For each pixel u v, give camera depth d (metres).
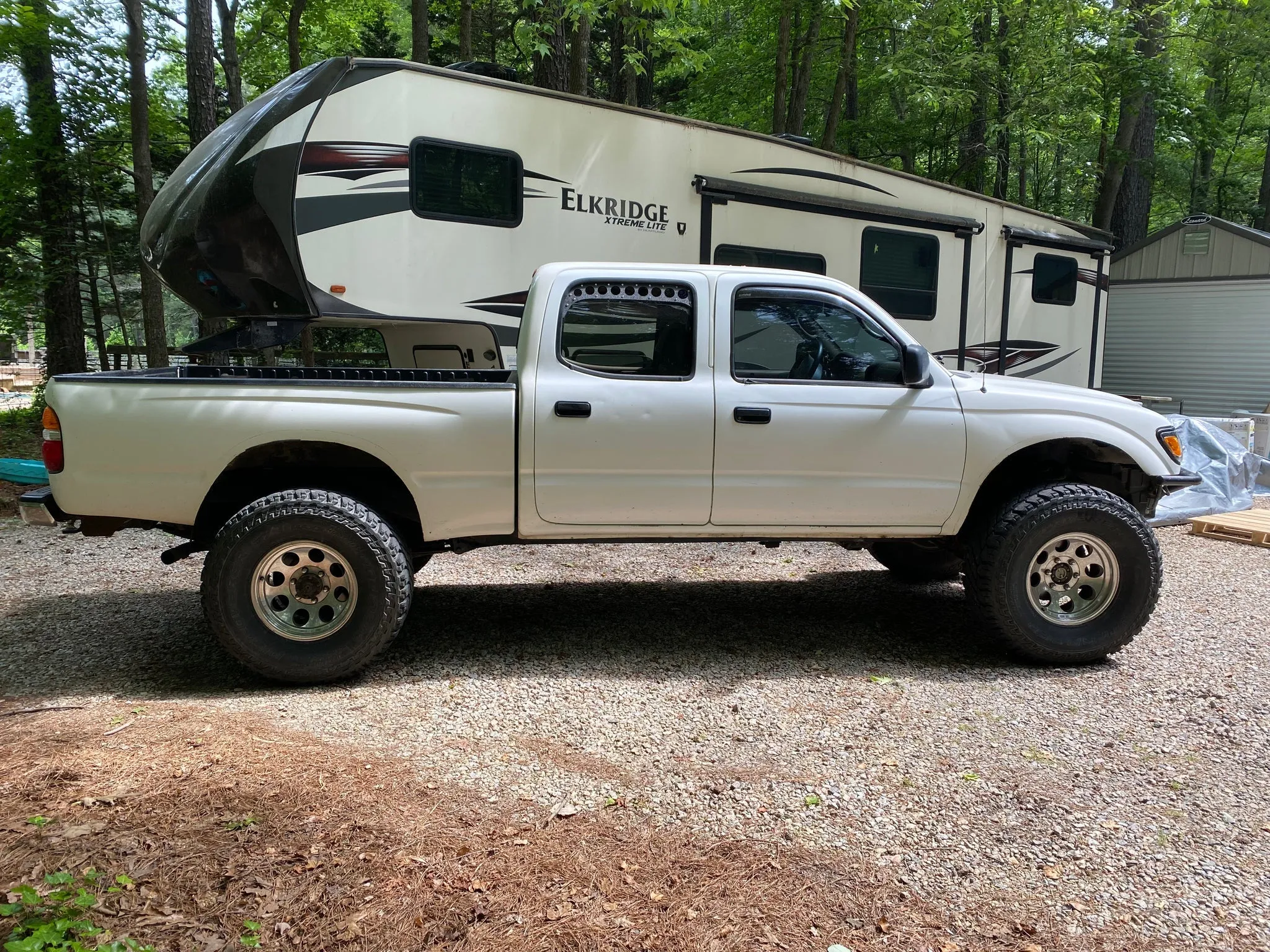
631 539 4.24
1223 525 7.39
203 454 3.79
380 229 5.87
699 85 16.58
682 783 3.05
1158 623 5.06
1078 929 2.31
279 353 11.39
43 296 13.13
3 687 3.85
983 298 9.38
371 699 3.77
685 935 2.23
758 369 4.25
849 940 2.24
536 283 4.16
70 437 3.77
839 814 2.87
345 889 2.35
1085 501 4.21
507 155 6.34
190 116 10.90
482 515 4.08
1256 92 19.58
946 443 4.28
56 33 11.30
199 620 4.88
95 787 2.81
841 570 6.27
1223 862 2.62
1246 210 21.05
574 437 4.04
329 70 5.65
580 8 9.13
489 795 2.92
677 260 7.26
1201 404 13.45
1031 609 4.23
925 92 12.85
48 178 12.11
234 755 3.07
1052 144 14.05
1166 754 3.34
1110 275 13.89
